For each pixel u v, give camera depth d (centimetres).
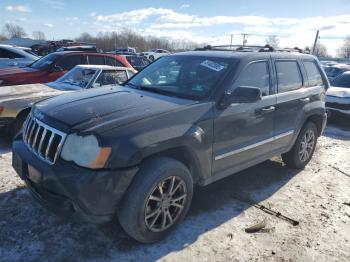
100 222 278
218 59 396
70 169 269
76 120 290
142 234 296
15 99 541
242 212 380
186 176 317
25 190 393
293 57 480
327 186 469
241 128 375
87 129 274
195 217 362
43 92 597
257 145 407
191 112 324
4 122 534
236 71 375
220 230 340
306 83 497
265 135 417
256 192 435
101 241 309
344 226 365
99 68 681
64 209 279
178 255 298
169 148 299
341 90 901
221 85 358
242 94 341
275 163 547
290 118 457
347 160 588
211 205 392
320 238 339
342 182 487
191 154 323
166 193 306
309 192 445
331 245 329
